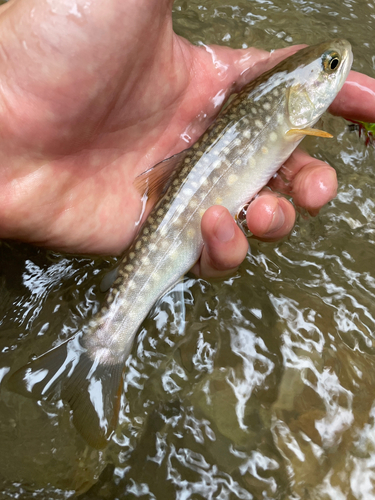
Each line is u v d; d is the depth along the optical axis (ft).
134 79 0.46
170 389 0.43
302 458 0.40
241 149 0.51
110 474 0.39
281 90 0.52
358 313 0.48
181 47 0.52
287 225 0.49
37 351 0.44
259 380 0.44
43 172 0.46
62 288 0.48
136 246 0.47
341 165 0.60
